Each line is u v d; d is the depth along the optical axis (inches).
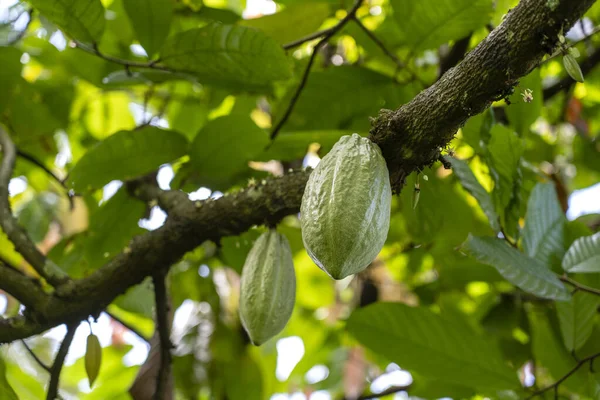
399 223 81.4
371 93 67.9
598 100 88.4
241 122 60.9
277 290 53.5
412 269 82.4
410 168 50.6
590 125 91.0
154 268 58.2
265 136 61.8
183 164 64.6
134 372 91.8
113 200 66.9
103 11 57.7
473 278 70.5
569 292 55.7
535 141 76.8
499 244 56.0
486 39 48.1
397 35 69.3
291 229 69.3
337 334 99.0
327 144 63.4
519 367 70.4
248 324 53.4
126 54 73.4
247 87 66.1
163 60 60.3
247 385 78.8
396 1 62.4
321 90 67.9
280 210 55.6
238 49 58.9
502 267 54.9
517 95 61.0
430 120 48.9
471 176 57.6
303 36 66.6
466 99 48.4
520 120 61.7
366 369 99.5
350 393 97.3
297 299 103.0
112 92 88.6
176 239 57.6
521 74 47.9
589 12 76.4
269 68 59.8
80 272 70.1
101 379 92.7
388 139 49.5
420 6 62.2
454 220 67.3
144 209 67.4
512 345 70.9
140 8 62.5
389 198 48.3
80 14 57.4
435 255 75.0
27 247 58.5
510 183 59.0
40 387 82.2
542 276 55.7
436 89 49.0
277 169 92.8
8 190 62.4
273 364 99.9
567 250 59.6
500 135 57.6
